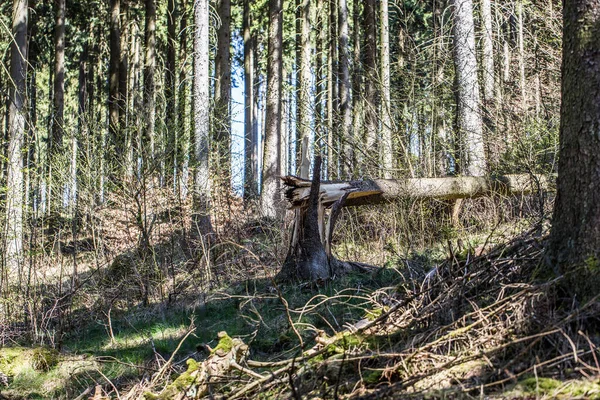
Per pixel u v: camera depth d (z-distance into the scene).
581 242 4.26
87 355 7.69
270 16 19.33
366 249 10.37
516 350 3.91
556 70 11.23
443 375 3.96
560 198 4.50
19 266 9.38
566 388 3.39
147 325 8.62
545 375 3.63
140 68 28.59
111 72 22.97
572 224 4.36
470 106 11.90
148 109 11.57
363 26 23.34
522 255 5.07
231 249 10.67
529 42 12.56
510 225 8.96
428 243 9.68
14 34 13.65
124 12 26.83
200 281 9.80
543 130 10.09
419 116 12.62
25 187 9.64
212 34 19.77
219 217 11.90
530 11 12.03
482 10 13.80
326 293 7.96
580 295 4.12
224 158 13.03
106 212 11.37
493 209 10.20
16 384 6.95
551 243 4.54
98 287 10.33
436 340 4.32
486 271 5.02
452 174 12.81
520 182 9.62
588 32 4.34
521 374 3.66
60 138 12.89
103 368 6.98
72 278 10.02
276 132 18.50
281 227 11.05
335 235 11.38
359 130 13.52
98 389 5.54
